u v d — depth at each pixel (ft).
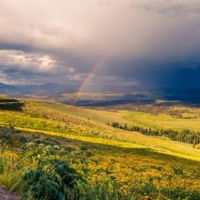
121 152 169.68
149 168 102.63
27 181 16.70
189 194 52.85
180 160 181.37
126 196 23.68
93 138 253.24
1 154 22.30
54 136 190.08
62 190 17.24
